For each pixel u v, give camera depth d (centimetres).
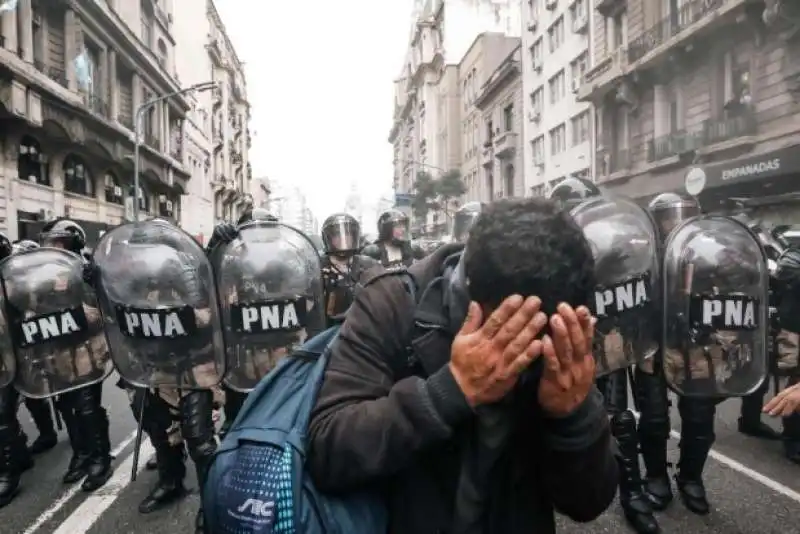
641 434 357
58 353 398
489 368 97
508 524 116
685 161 1950
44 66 2150
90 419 422
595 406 110
